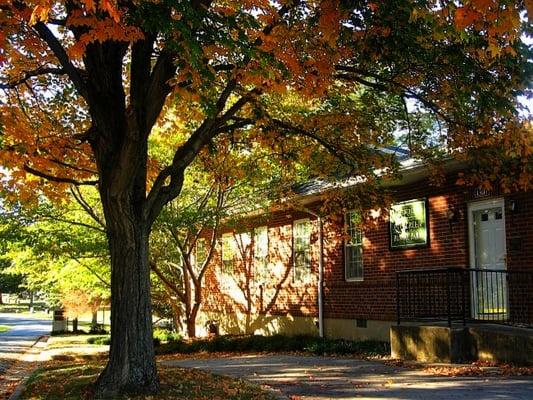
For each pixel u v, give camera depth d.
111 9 5.73
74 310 28.75
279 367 12.56
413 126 13.95
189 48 6.83
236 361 14.20
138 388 8.98
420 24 8.98
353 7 8.82
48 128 12.17
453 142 11.64
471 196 13.95
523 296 12.59
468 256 14.01
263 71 8.09
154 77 8.73
